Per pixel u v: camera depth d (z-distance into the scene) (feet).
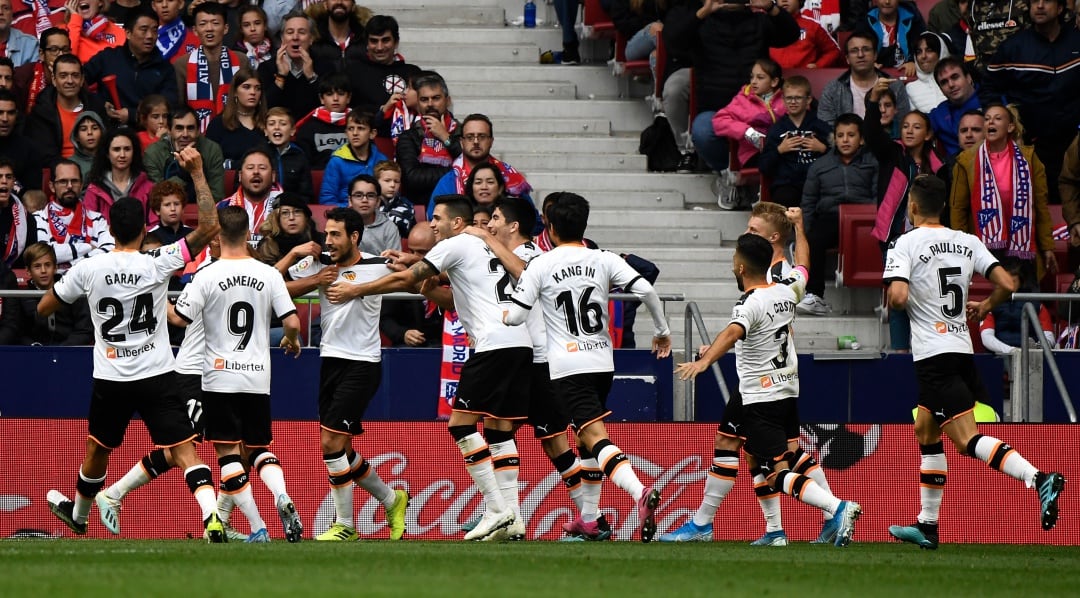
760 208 106.73
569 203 101.60
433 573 71.72
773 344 101.24
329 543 101.19
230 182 154.20
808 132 155.02
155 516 120.16
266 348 101.91
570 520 118.93
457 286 106.52
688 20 166.40
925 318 98.73
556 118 179.52
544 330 111.14
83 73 159.53
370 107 155.84
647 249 162.71
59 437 121.19
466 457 105.91
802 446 121.19
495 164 136.67
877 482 120.67
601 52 189.67
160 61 165.89
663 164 175.11
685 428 120.98
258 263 101.55
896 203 147.54
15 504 120.88
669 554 90.74
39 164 153.79
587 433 100.78
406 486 120.57
